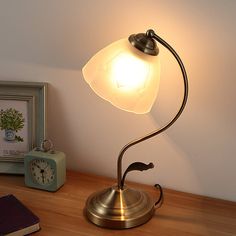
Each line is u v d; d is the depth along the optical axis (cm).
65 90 110
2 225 83
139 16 96
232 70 92
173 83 98
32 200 99
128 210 88
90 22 101
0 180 110
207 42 92
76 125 112
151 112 103
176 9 92
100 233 86
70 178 111
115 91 77
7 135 113
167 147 105
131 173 111
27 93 110
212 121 98
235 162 100
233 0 87
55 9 103
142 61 76
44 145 104
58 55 107
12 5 106
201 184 105
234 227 90
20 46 109
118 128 108
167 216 93
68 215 92
